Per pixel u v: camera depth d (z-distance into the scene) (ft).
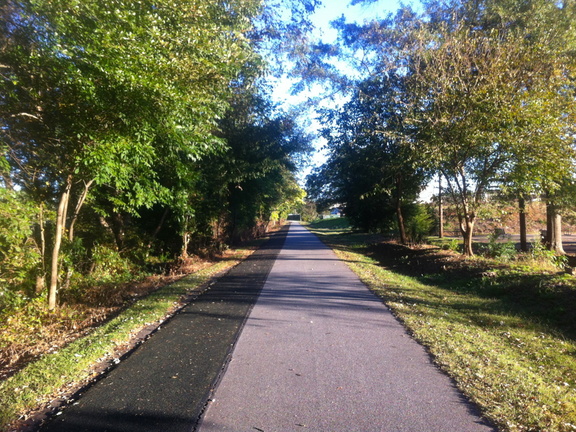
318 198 113.70
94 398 13.61
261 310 26.76
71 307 31.37
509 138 39.47
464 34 44.50
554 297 27.09
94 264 42.11
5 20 22.99
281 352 18.37
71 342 21.34
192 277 43.52
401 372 15.98
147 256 52.70
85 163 24.18
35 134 26.81
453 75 42.47
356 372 15.99
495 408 12.89
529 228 92.17
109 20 22.63
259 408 12.95
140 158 27.71
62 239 32.60
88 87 23.06
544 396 13.67
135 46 22.79
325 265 52.49
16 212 25.62
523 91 40.01
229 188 73.46
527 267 36.81
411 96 48.57
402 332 21.61
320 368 16.42
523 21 44.55
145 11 24.09
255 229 129.39
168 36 24.59
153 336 20.90
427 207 93.71
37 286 30.32
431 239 93.09
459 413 12.66
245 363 16.97
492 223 66.18
